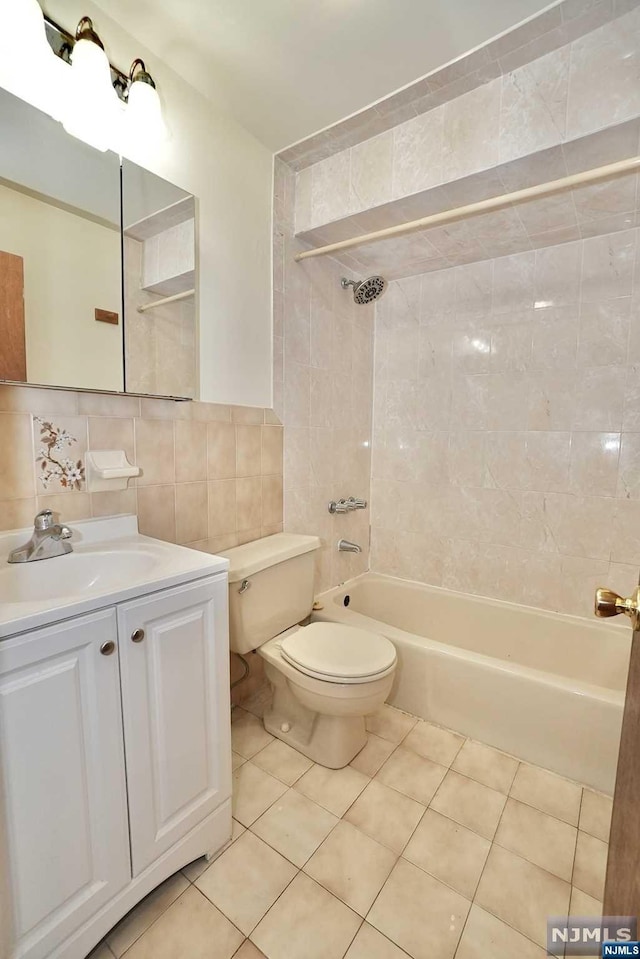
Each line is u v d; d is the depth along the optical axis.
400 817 1.34
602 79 1.22
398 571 2.56
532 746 1.57
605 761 1.44
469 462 2.27
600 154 1.33
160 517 1.50
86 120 1.21
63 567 1.18
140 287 1.38
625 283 1.83
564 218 1.71
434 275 2.32
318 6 1.17
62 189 1.18
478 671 1.67
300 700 1.54
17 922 0.81
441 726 1.78
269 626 1.68
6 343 1.10
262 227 1.79
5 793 0.78
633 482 1.87
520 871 1.18
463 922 1.05
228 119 1.61
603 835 1.29
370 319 2.52
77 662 0.88
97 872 0.94
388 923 1.05
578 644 1.96
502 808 1.38
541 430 2.06
